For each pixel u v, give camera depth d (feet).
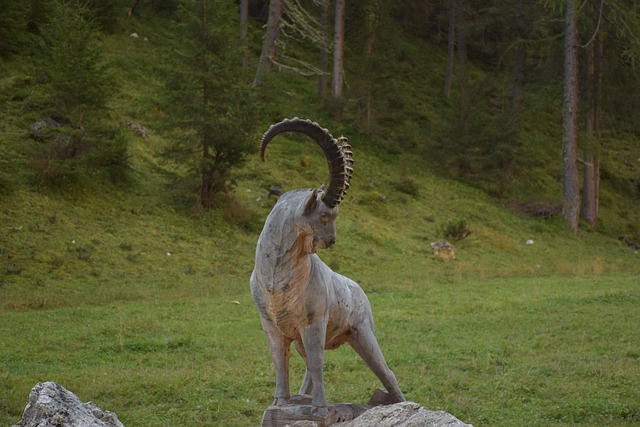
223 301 71.31
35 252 82.28
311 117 147.54
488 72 203.00
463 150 149.89
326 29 160.66
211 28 102.68
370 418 25.44
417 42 206.28
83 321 60.80
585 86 150.20
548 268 106.42
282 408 26.76
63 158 98.73
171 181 109.50
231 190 108.47
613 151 187.32
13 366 47.19
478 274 98.07
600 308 68.90
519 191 151.12
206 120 101.04
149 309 66.39
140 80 138.21
